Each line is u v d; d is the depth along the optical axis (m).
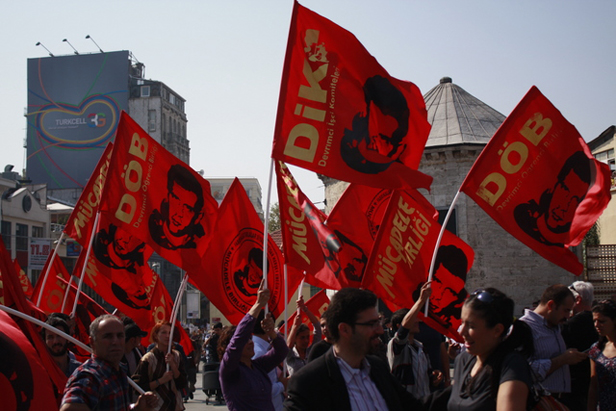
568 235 8.85
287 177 9.24
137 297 11.76
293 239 9.20
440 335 10.04
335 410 4.62
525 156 8.90
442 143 30.94
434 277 9.44
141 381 8.76
